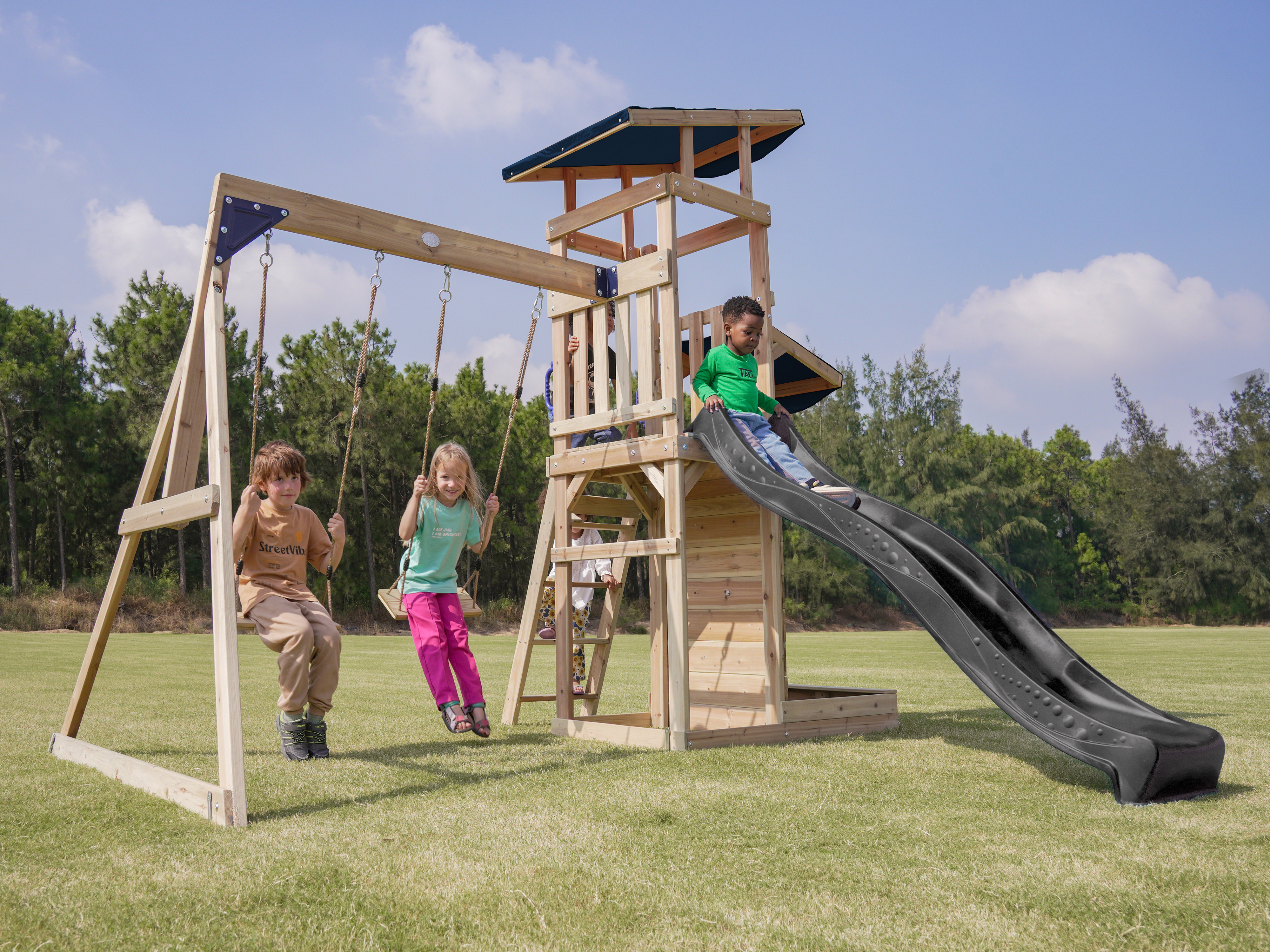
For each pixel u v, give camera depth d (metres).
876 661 12.07
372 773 3.44
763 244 5.23
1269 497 48.41
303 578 4.11
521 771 3.50
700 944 1.68
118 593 3.85
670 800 2.94
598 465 4.89
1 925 1.78
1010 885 2.04
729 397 4.92
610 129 4.77
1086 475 65.19
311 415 28.11
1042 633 3.98
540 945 1.68
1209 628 47.22
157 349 27.20
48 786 3.18
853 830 2.55
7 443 26.45
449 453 4.37
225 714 2.71
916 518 4.71
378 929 1.77
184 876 2.10
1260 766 3.64
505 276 4.43
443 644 4.34
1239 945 1.68
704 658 5.23
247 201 3.43
